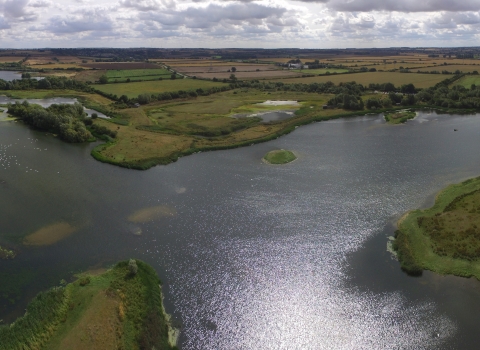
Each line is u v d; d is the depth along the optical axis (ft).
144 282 138.10
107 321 118.11
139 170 254.27
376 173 244.01
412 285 140.26
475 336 118.32
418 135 332.60
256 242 168.35
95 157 274.36
